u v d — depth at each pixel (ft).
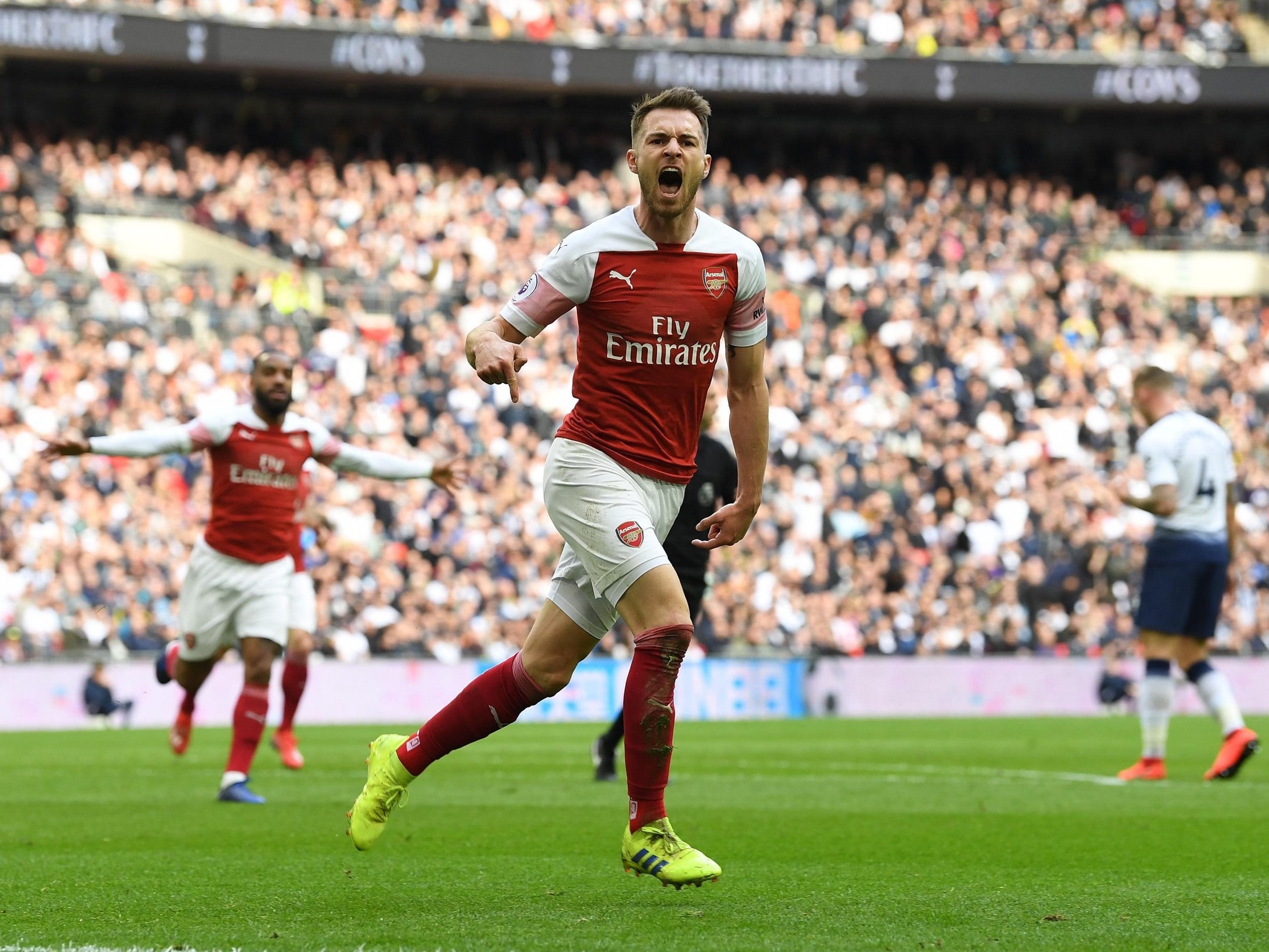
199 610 42.24
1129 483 136.05
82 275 130.00
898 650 120.47
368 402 127.75
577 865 27.53
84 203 138.72
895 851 29.91
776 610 119.24
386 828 34.58
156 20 137.49
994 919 21.22
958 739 77.10
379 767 23.20
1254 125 178.19
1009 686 117.08
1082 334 150.92
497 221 148.56
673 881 21.89
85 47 135.33
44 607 104.37
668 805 40.04
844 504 129.59
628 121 166.61
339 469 43.50
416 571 113.80
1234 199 171.73
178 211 141.90
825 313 148.77
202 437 41.39
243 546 42.01
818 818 36.68
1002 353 147.13
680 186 21.75
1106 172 176.04
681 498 23.09
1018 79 157.28
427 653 110.01
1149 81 158.51
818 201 161.17
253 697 41.81
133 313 128.88
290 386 42.04
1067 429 140.77
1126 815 37.37
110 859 28.71
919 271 154.81
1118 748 68.95
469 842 31.50
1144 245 166.61
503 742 76.23
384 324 137.18
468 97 159.74
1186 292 165.48
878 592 123.03
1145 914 21.83
